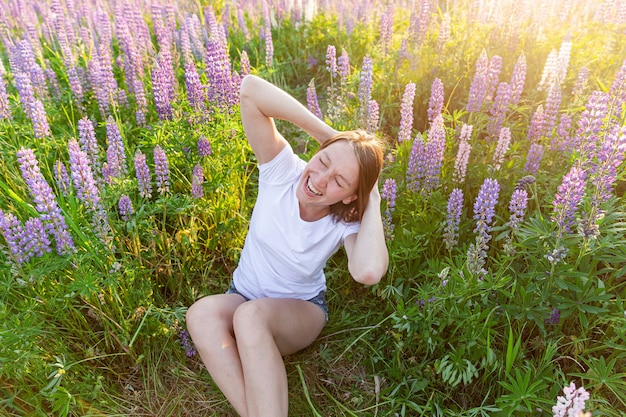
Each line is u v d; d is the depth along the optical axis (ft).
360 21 20.44
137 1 22.59
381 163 8.33
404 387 9.62
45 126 12.26
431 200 11.09
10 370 8.33
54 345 9.23
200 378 9.87
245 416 8.26
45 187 8.41
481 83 12.29
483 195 8.66
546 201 10.72
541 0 16.35
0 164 11.45
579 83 12.89
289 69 19.65
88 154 10.91
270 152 8.98
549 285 8.72
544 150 11.78
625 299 9.09
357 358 10.36
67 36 19.42
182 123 12.64
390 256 10.62
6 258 9.39
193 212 10.94
